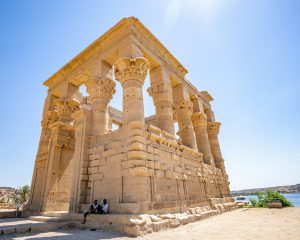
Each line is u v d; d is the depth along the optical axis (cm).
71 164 1452
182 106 1611
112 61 1393
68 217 962
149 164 936
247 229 727
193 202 1205
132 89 1077
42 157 1527
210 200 1423
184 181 1195
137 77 1112
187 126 1545
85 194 1006
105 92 1240
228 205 1619
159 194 941
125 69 1115
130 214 773
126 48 1212
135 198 826
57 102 1532
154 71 1474
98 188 974
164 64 1532
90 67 1455
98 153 1048
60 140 1426
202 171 1469
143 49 1307
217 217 1190
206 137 1825
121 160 938
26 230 779
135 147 905
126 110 1037
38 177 1503
